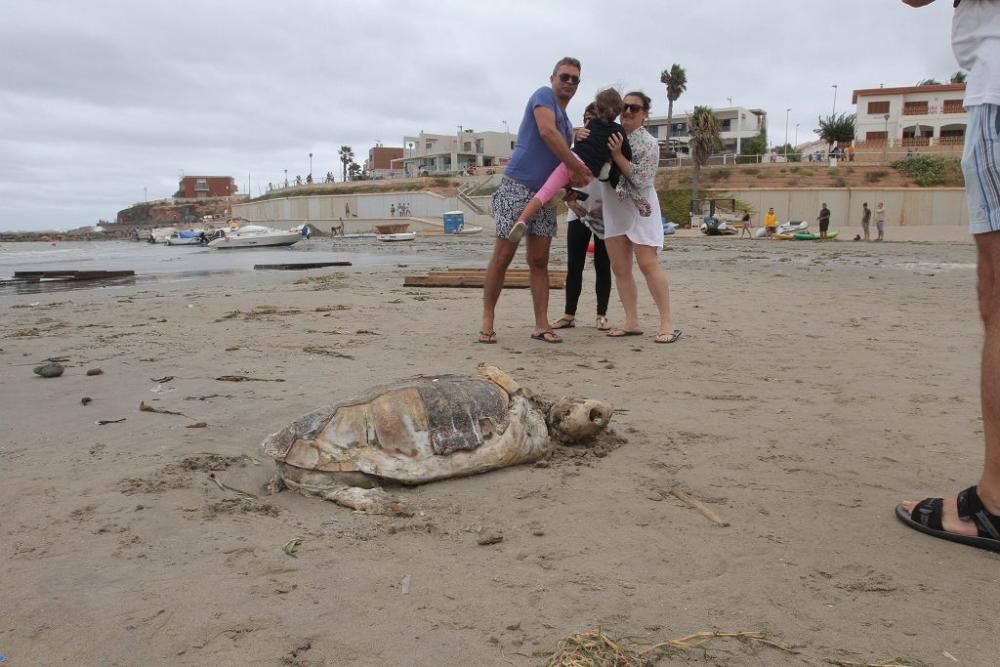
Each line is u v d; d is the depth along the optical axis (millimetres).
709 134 52188
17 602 2596
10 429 4738
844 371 6352
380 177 96125
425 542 3137
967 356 6941
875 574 2799
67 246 71375
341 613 2527
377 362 6770
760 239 38219
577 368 6473
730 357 6980
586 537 3162
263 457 4289
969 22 3082
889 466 3977
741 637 2369
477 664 2229
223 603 2590
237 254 35719
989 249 2984
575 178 7207
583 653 2258
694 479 3828
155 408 5203
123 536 3137
